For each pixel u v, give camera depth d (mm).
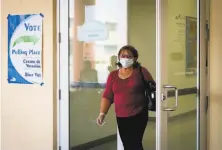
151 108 4352
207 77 4996
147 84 4379
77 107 5230
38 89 5379
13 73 5543
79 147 5246
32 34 5387
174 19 4453
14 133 5590
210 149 5043
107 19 4953
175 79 4508
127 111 4426
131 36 4836
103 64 5023
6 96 5609
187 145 4781
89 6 5066
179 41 4562
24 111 5500
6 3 5555
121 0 4855
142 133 4453
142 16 4766
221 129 4961
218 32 4918
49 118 5316
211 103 5008
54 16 5258
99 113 5086
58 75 5285
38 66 5359
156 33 4242
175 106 4316
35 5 5352
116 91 4477
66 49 5223
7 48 5570
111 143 4977
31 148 5473
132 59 4422
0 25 5605
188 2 4711
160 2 4199
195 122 4898
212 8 4945
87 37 5102
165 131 4324
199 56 4848
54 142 5324
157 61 4246
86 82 5148
